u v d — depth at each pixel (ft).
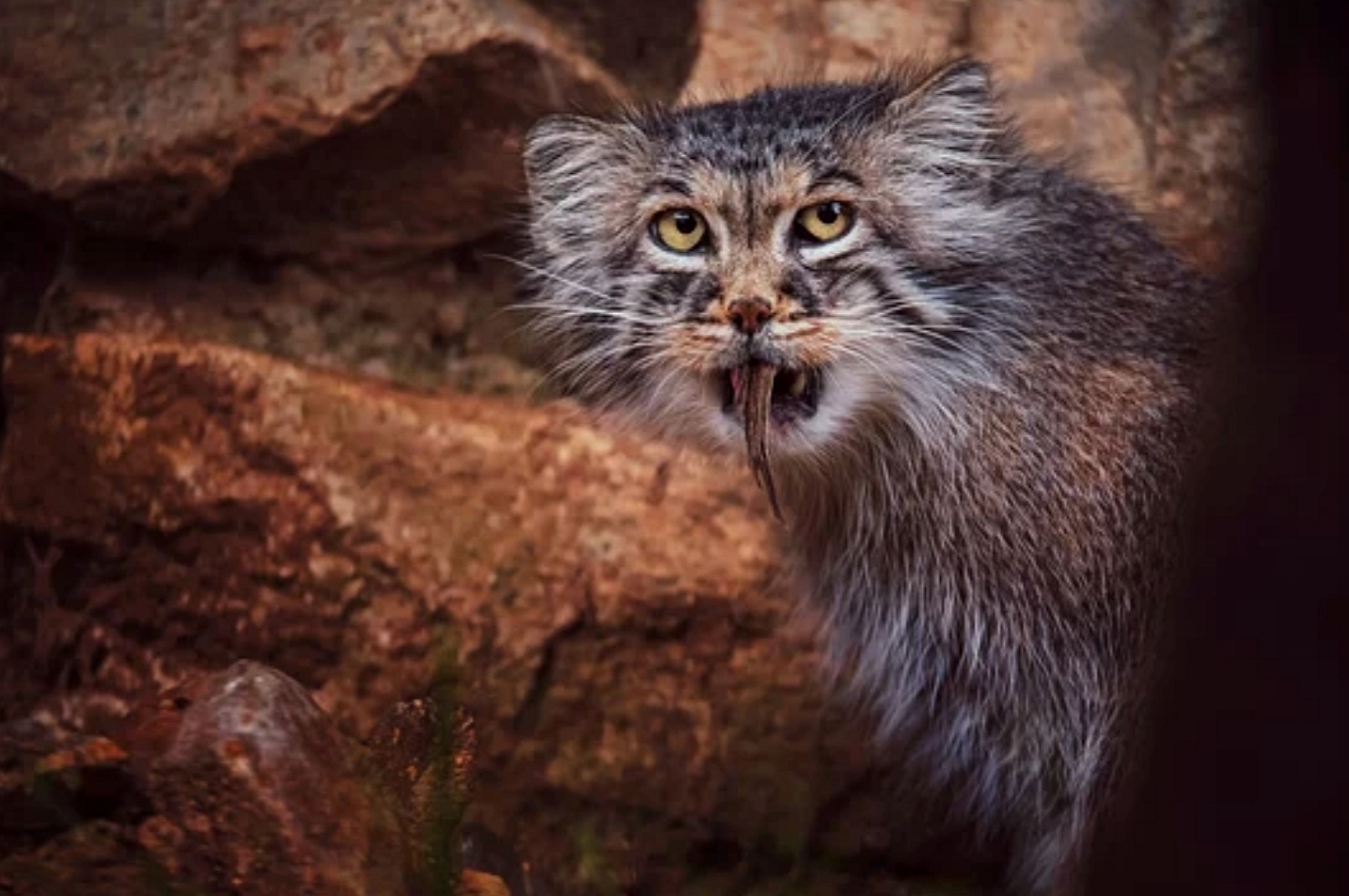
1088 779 31.17
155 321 38.14
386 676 35.35
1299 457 19.81
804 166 30.19
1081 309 31.65
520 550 35.91
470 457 36.24
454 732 28.60
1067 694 31.37
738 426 31.17
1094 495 30.91
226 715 26.21
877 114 30.89
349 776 26.68
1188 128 39.19
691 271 30.58
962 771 33.24
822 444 31.24
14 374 37.04
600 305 31.99
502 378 38.32
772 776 35.32
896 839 34.50
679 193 30.55
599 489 36.29
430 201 37.60
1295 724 19.69
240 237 37.81
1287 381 19.97
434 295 38.50
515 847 34.88
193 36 37.19
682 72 38.81
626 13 38.65
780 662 35.76
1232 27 39.29
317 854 25.70
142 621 35.96
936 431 31.30
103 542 36.11
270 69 36.73
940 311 30.96
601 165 31.76
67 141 37.09
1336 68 19.99
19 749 26.68
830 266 30.22
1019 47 39.52
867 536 32.60
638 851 35.17
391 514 35.83
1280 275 20.16
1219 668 20.02
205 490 35.81
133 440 36.17
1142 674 30.07
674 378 31.50
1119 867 22.20
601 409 32.99
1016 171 32.50
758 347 29.78
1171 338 31.83
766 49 38.99
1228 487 20.18
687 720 35.60
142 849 25.64
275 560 35.63
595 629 35.81
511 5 36.86
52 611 36.35
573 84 36.70
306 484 35.78
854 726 35.12
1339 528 19.65
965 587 31.86
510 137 36.99
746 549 36.04
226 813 25.77
